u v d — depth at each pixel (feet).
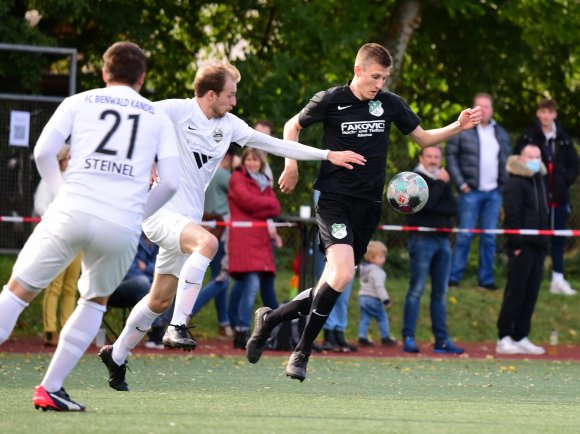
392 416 68.08
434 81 236.22
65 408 65.31
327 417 66.33
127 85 64.69
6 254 149.69
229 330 139.44
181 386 87.20
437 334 131.34
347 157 77.82
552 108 156.87
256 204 125.29
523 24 236.02
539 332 154.51
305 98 189.57
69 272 124.67
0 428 57.16
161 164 64.54
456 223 175.73
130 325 76.74
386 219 177.17
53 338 124.57
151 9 204.95
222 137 79.82
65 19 186.50
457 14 230.68
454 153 156.76
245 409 70.13
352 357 122.52
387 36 223.92
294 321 127.54
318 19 205.77
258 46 220.64
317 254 127.65
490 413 72.18
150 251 123.85
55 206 62.34
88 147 62.49
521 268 131.85
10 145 145.48
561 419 69.56
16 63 176.96
